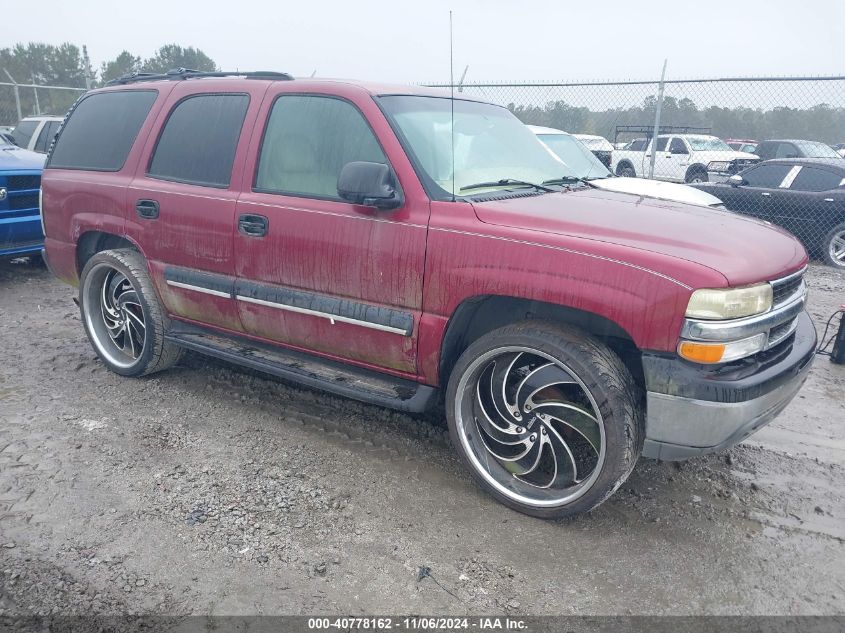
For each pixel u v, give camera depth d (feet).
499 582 8.79
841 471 11.81
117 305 15.01
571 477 9.97
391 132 10.84
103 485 10.73
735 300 8.55
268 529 9.72
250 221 11.98
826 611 8.43
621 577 8.95
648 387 8.93
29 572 8.72
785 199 32.09
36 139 40.68
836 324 21.11
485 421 10.52
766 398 9.04
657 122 32.71
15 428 12.54
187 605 8.24
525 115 35.86
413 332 10.50
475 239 9.78
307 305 11.54
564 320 10.17
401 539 9.59
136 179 13.96
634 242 9.14
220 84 13.21
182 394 14.26
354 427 12.89
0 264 26.43
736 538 9.83
